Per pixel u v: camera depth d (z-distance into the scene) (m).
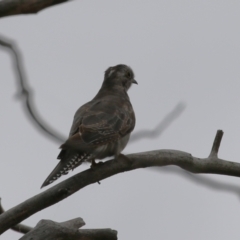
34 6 8.54
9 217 10.66
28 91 9.11
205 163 12.02
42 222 10.46
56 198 10.82
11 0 8.45
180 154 11.85
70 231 10.39
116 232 10.60
